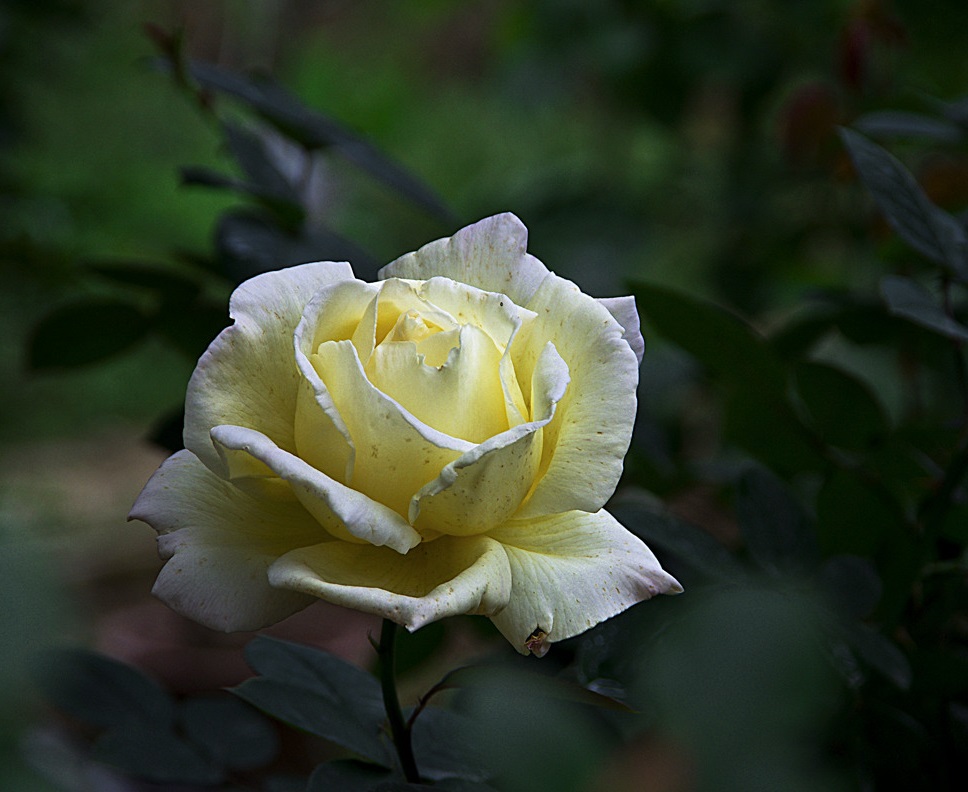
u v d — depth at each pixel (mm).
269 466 381
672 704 282
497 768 312
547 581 397
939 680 471
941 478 540
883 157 514
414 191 619
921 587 525
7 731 214
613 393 402
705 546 481
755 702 280
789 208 1203
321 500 383
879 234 786
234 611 392
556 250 1226
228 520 407
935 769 479
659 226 1306
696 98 1373
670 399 981
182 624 1350
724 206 1236
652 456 620
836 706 418
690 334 524
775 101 1336
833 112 915
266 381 404
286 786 485
